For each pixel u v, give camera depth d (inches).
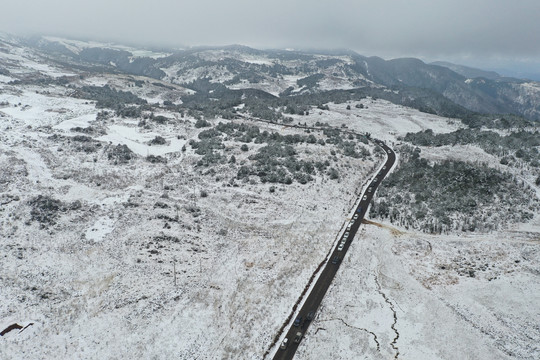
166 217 2822.3
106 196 3100.4
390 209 3132.4
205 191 3405.5
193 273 2262.6
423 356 1708.9
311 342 1800.0
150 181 3526.1
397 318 1963.6
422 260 2477.9
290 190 3484.3
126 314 1887.3
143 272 2213.3
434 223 2849.4
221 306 2006.6
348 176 3865.7
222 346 1752.0
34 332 1715.1
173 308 1967.3
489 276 2246.6
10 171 3102.9
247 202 3240.7
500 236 2625.5
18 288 1961.1
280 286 2197.3
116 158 3865.7
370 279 2295.8
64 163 3538.4
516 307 1971.0
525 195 3038.9
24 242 2329.0
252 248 2588.6
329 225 2942.9
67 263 2219.5
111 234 2564.0
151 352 1686.8
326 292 2165.4
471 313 1971.0
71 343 1690.5
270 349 1755.7
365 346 1772.9
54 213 2684.5
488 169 3479.3
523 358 1664.6
